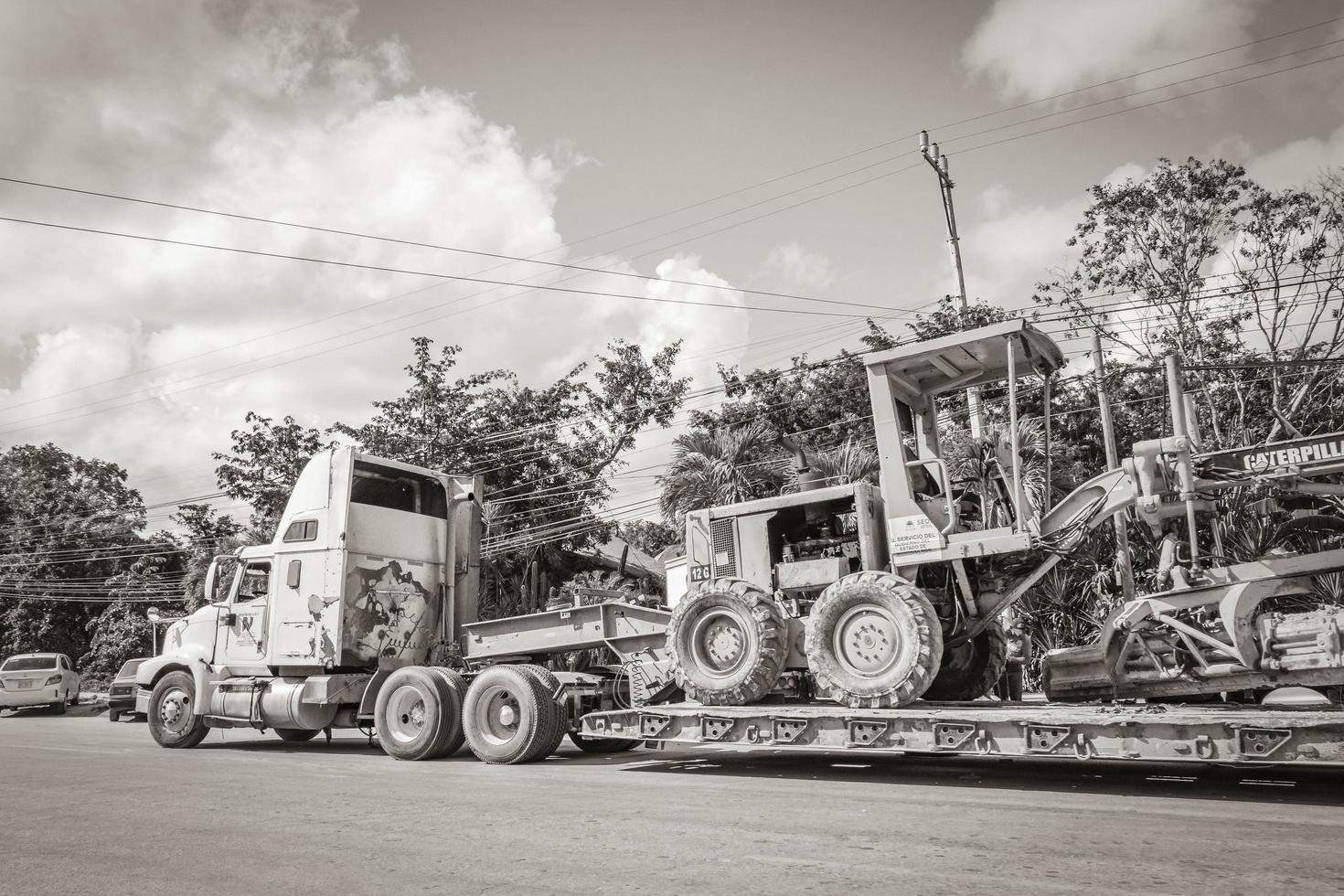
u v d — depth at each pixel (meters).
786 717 8.74
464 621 13.88
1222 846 5.47
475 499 14.29
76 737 15.99
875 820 6.45
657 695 10.63
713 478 22.69
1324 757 6.59
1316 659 7.52
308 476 13.05
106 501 58.38
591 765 10.34
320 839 6.11
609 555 30.47
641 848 5.65
